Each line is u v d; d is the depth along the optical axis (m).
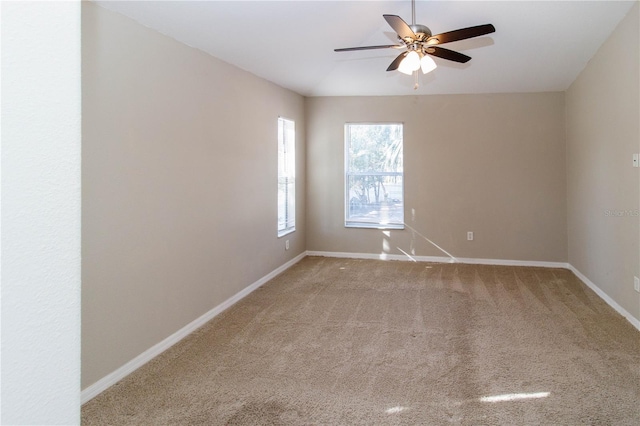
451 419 2.16
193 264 3.46
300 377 2.63
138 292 2.82
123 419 2.19
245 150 4.39
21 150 0.56
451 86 5.53
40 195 0.59
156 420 2.18
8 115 0.54
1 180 0.54
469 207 5.89
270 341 3.20
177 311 3.24
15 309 0.56
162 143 3.05
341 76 5.23
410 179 6.06
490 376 2.60
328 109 6.21
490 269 5.52
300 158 6.12
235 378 2.62
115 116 2.61
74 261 0.64
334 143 6.22
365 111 6.11
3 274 0.54
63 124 0.62
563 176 5.58
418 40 2.99
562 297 4.24
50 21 0.60
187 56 3.37
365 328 3.45
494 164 5.79
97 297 2.48
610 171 3.88
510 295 4.33
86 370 2.41
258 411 2.25
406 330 3.39
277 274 5.27
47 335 0.60
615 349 2.96
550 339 3.16
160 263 3.04
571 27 3.73
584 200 4.75
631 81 3.34
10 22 0.54
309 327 3.48
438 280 4.96
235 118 4.18
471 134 5.84
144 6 2.63
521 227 5.74
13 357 0.56
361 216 6.29
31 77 0.57
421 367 2.74
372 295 4.37
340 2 3.23
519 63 4.66
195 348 3.09
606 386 2.45
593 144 4.37
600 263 4.23
